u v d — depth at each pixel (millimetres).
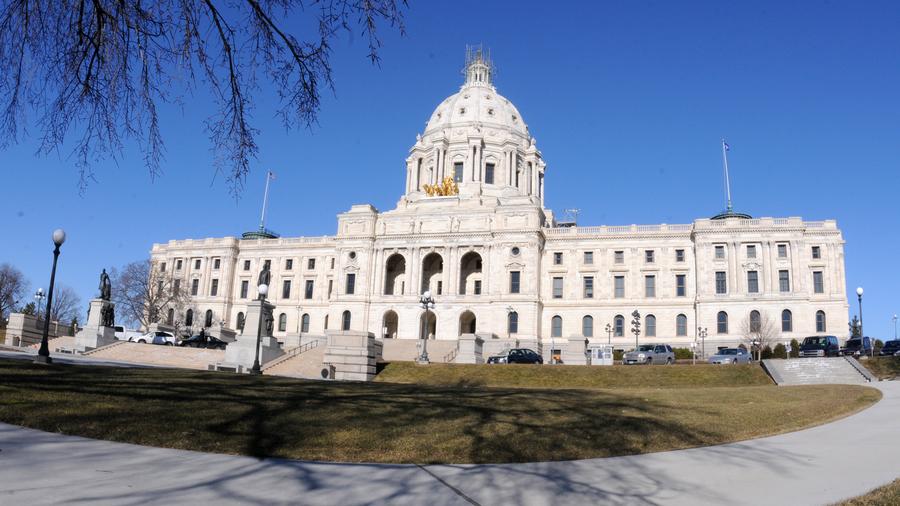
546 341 107500
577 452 18031
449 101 145625
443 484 14180
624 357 76625
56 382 24203
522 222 108500
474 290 113750
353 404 23266
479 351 73812
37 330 72750
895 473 15984
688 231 106500
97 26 15266
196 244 130875
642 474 15742
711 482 15016
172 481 13219
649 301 105562
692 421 23297
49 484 12359
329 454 16656
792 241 100500
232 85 16547
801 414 26906
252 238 142125
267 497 12453
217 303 126375
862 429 23859
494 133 136875
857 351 73062
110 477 13227
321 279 124562
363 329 110500
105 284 69250
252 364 57406
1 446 15258
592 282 109062
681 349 95625
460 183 132250
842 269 99312
